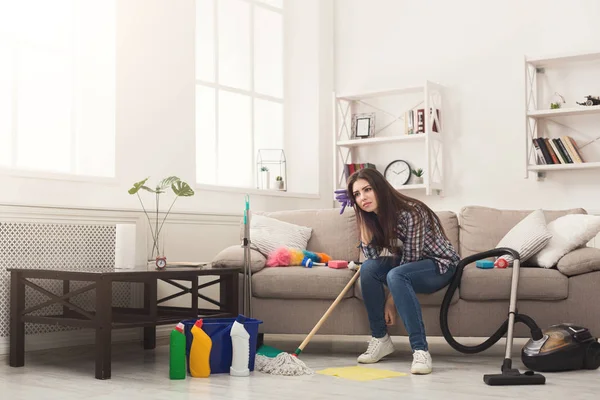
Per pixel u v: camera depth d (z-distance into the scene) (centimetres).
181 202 455
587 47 479
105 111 418
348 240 421
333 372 320
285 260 387
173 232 441
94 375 317
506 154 506
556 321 350
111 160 416
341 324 368
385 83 561
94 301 396
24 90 399
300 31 580
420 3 546
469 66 523
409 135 523
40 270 336
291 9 585
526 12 502
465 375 312
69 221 386
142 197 430
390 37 559
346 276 367
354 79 577
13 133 391
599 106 455
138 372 325
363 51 573
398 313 351
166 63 449
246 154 543
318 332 371
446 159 530
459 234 417
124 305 412
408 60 550
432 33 540
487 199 512
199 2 513
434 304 358
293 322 374
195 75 473
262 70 566
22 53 398
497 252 351
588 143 476
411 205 344
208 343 312
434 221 350
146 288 396
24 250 367
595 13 477
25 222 367
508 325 316
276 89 577
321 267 381
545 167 473
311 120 573
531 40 500
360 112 572
